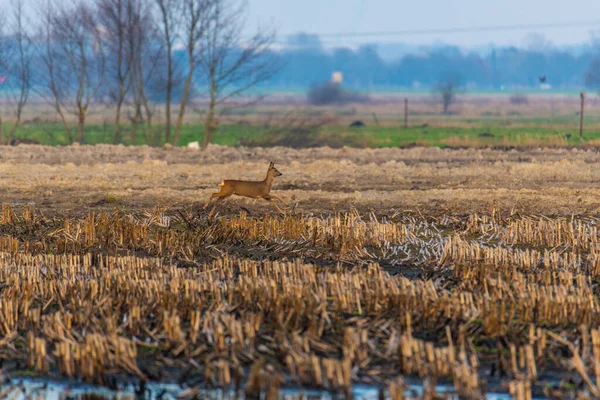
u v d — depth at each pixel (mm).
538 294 41031
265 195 66750
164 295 40562
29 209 67000
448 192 78938
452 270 50312
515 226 59156
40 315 41250
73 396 33781
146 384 34406
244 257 54062
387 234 58062
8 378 35188
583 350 35000
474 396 31781
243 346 36000
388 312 40219
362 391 33344
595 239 57062
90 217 59000
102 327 39031
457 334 37812
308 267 46969
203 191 80250
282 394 32906
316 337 36938
